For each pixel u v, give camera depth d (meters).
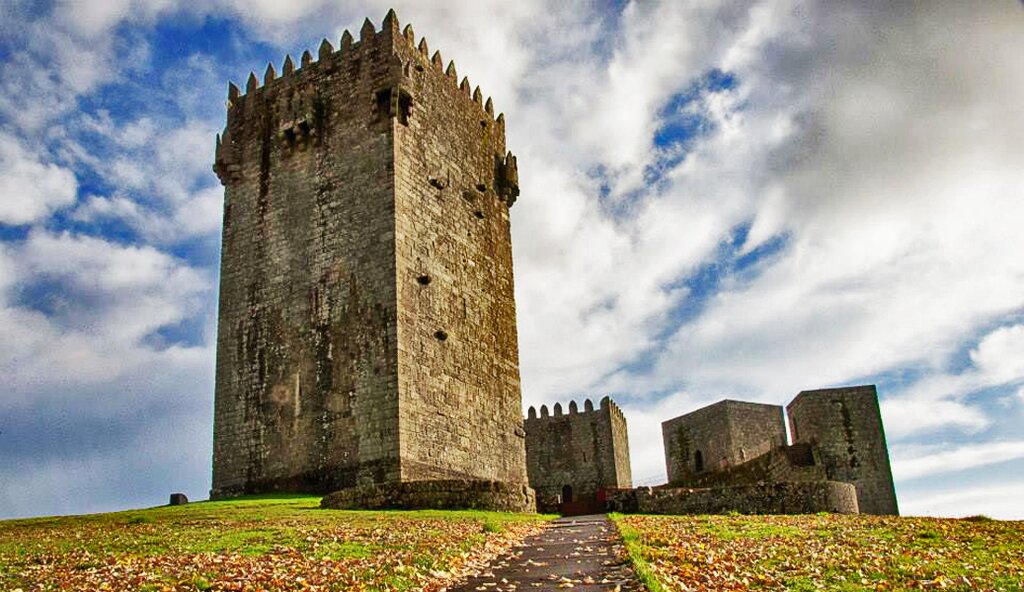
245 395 47.31
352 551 22.17
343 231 46.75
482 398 49.59
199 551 22.94
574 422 89.81
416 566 20.05
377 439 42.56
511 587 18.22
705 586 17.61
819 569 19.50
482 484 37.91
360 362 44.16
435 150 50.28
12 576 19.62
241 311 48.84
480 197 54.06
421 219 47.59
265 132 51.00
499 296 54.03
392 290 44.34
